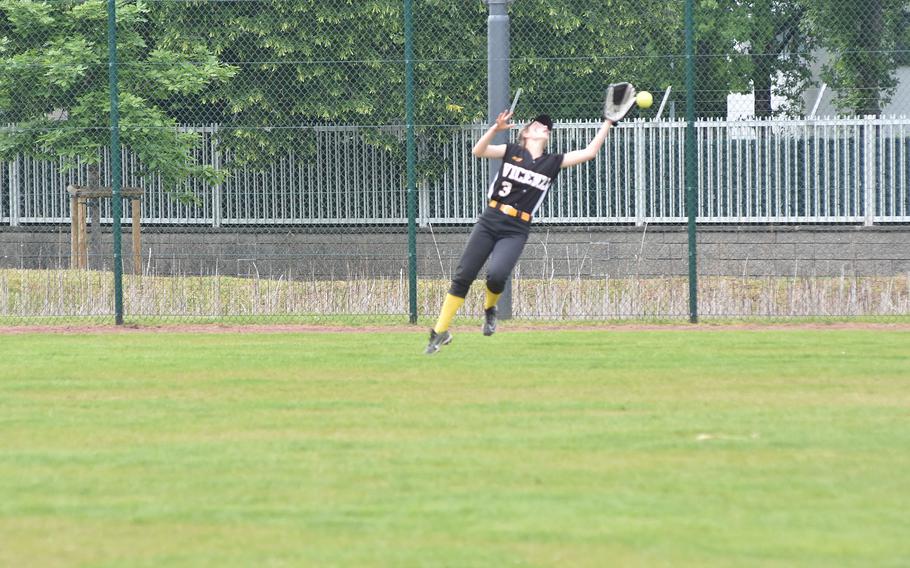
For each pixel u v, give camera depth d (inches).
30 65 3161.9
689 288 2137.1
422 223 3422.7
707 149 3395.7
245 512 893.2
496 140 2155.5
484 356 1711.4
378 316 2233.0
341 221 3371.1
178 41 3533.5
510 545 805.9
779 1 3759.8
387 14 3459.6
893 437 1139.9
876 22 3169.3
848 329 2014.0
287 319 2212.1
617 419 1237.1
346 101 3469.5
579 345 1829.5
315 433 1176.8
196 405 1337.4
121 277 2161.7
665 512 884.0
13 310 2303.2
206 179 3336.6
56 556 792.3
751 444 1111.6
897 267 2893.7
